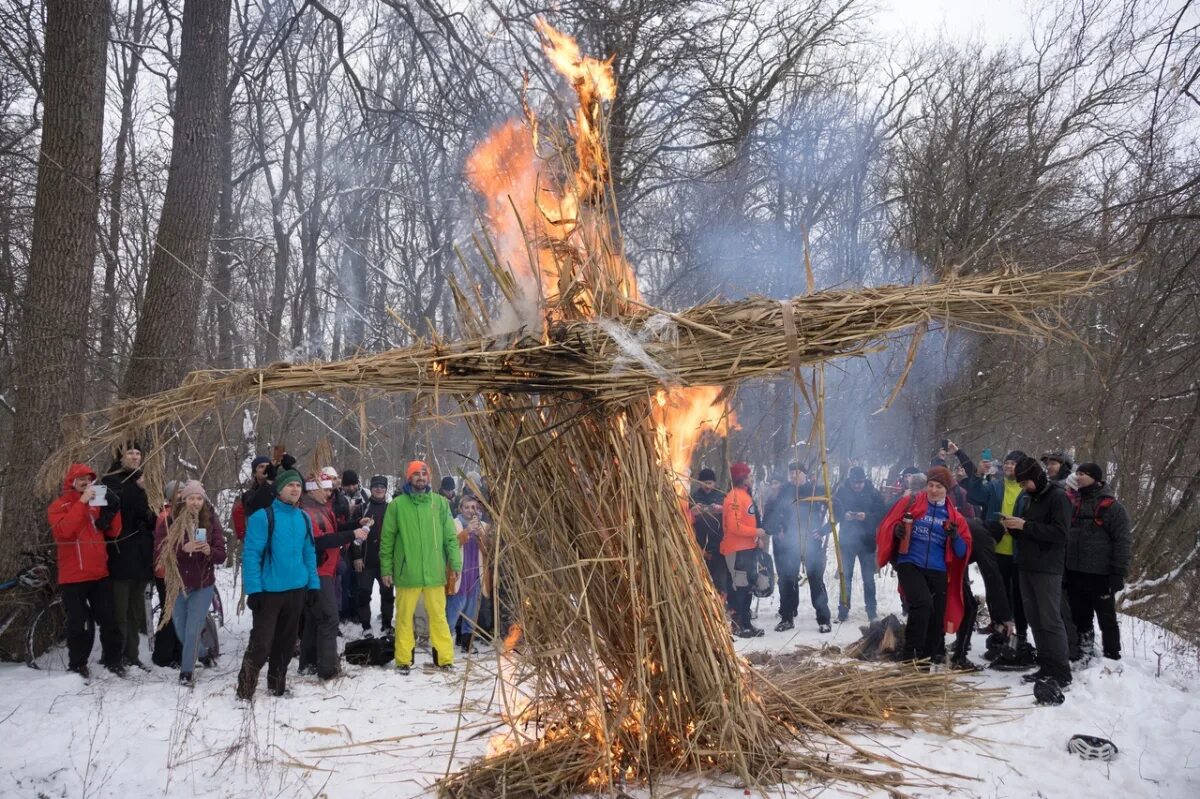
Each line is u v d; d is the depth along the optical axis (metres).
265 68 10.84
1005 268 3.35
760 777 3.78
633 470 3.75
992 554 6.43
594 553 3.82
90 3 6.99
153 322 7.48
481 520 7.68
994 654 6.46
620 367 3.43
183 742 4.48
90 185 7.04
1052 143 13.49
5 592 6.43
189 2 7.66
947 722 4.66
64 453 3.57
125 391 7.48
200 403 3.52
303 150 17.64
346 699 5.56
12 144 9.43
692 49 12.49
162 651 6.45
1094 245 8.45
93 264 7.13
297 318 15.99
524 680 4.01
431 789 3.92
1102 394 11.12
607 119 3.95
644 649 3.75
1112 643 6.45
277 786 4.04
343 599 8.24
